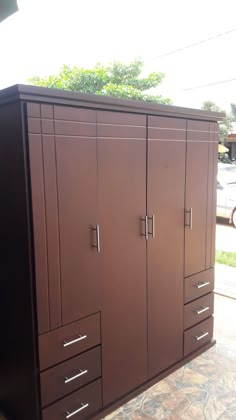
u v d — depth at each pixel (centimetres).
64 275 155
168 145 197
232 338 264
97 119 158
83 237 160
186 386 205
